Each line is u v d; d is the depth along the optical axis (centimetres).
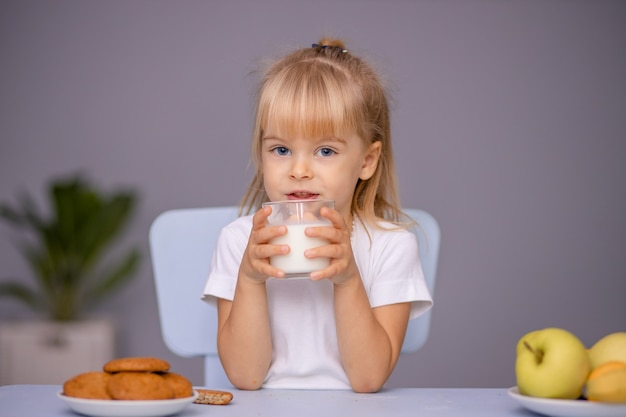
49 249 416
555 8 382
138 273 425
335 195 140
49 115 429
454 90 385
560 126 380
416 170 384
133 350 424
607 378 87
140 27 423
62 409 92
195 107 419
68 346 404
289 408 95
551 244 378
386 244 146
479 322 377
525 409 94
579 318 376
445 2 388
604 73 379
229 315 134
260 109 144
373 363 127
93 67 426
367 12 393
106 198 419
